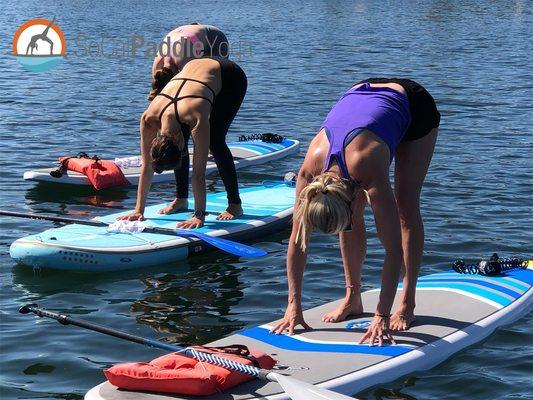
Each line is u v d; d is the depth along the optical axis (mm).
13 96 23469
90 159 13781
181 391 6109
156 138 9648
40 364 7395
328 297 8992
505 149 16578
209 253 10445
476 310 7914
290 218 11383
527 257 10273
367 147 6625
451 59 32812
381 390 6648
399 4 70500
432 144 7258
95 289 9305
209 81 10375
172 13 59375
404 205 7277
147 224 10719
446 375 6949
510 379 6949
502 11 62281
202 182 10555
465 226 11500
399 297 8102
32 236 10156
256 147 15688
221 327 8281
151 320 8453
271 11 61844
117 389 6223
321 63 31625
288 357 6828
